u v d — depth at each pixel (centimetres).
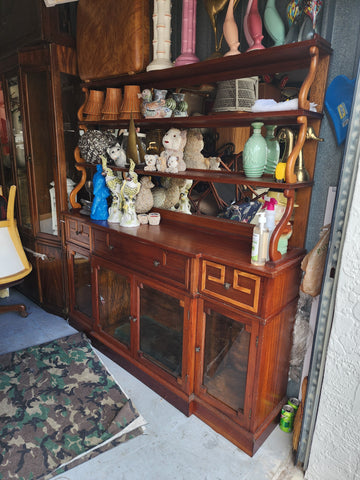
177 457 161
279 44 152
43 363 218
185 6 177
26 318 281
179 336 178
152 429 176
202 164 193
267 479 151
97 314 234
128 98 207
